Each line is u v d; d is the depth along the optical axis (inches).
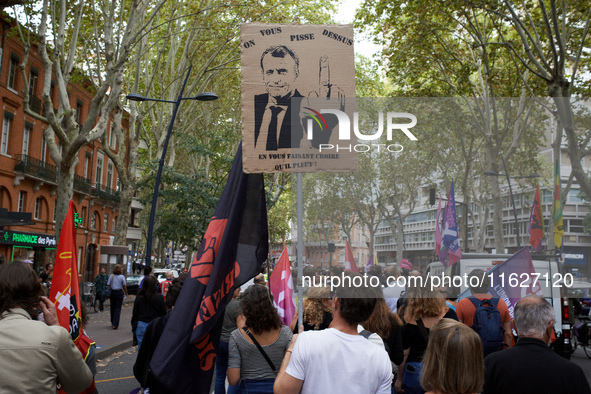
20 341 109.6
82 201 1574.8
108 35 651.5
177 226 968.9
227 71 1250.6
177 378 169.2
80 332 170.9
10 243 1167.6
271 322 182.5
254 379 181.6
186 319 174.1
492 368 134.4
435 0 699.4
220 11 968.9
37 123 1296.8
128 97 866.8
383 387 123.6
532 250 173.8
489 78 741.9
